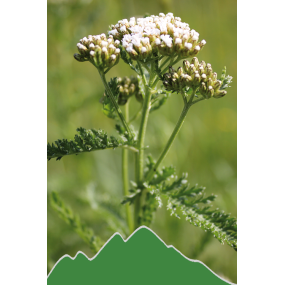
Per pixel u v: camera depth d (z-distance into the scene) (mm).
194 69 402
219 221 405
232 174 526
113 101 410
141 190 422
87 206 513
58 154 403
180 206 410
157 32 404
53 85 524
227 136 536
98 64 403
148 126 527
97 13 544
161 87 428
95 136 406
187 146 524
